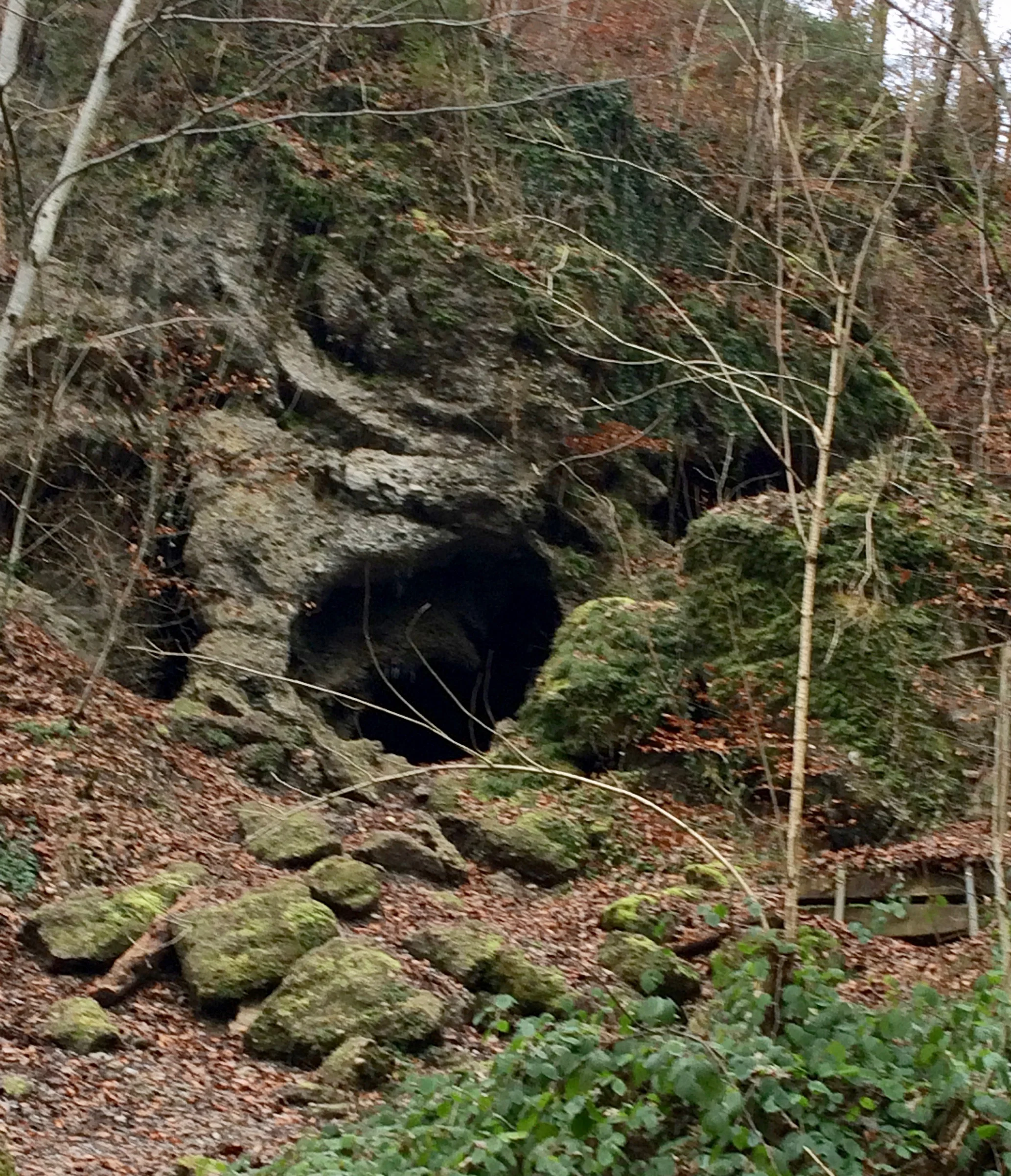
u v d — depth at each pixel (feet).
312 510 59.41
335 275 64.23
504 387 64.80
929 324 61.72
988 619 50.55
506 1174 15.90
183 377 55.98
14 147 28.07
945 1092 14.87
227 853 39.86
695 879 41.47
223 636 54.85
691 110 76.89
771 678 49.98
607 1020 19.06
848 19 44.73
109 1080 25.41
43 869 35.29
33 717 44.09
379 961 29.43
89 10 63.05
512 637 68.64
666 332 68.64
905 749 47.32
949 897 38.27
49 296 56.18
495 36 69.05
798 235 43.73
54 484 56.85
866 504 52.31
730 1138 14.56
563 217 69.87
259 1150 22.56
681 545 59.00
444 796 49.42
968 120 37.78
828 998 16.44
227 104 27.27
